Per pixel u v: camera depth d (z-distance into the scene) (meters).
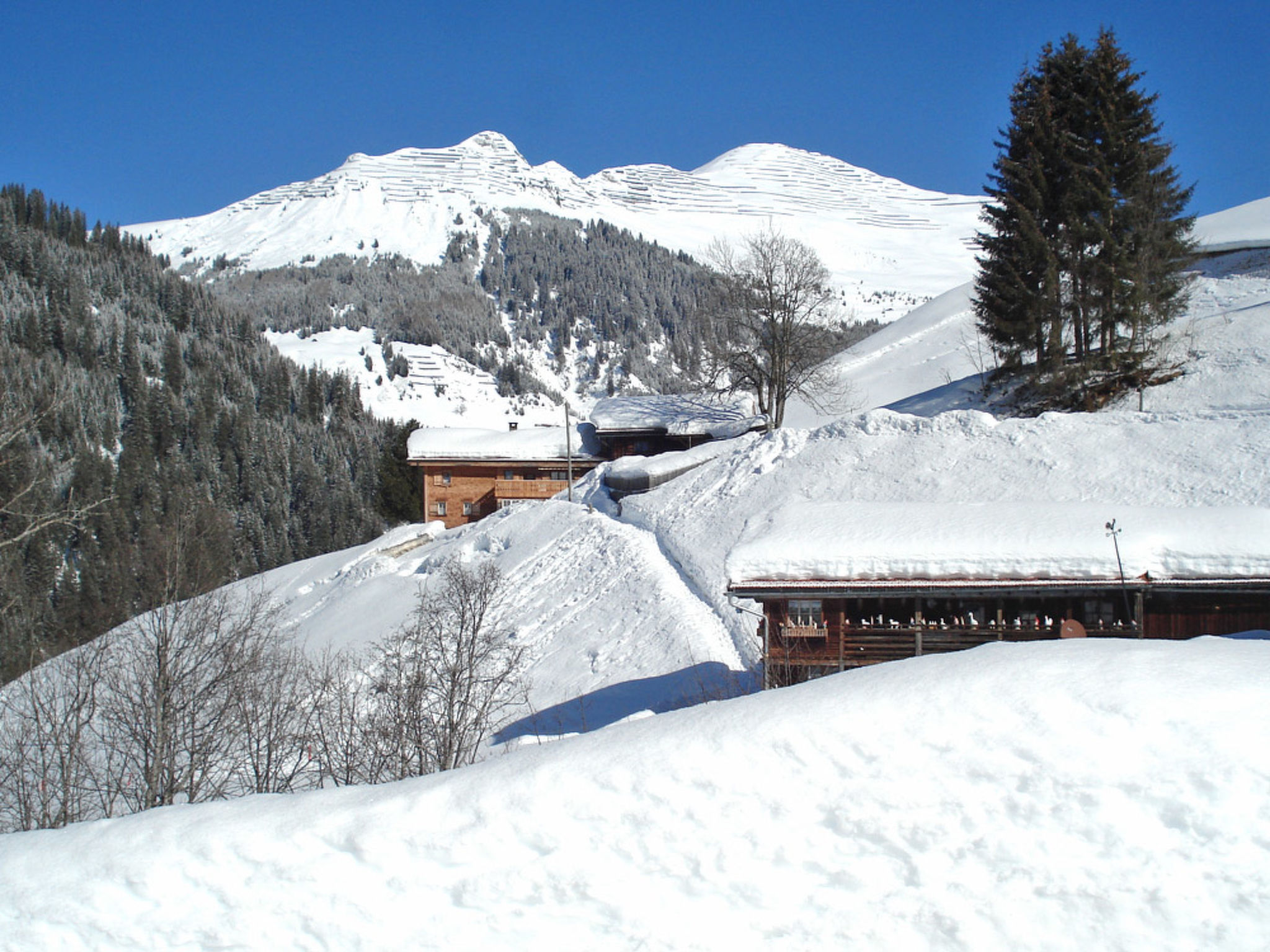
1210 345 46.41
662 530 39.88
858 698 8.84
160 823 8.75
